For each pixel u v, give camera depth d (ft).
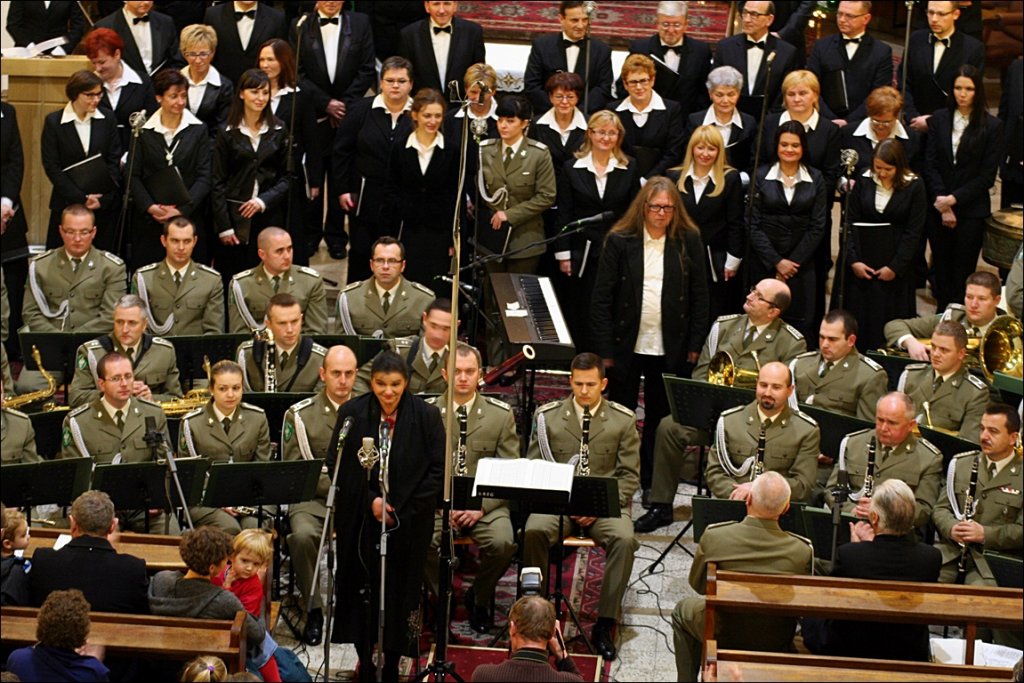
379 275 122.72
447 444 84.02
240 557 88.99
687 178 127.95
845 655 85.87
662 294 119.34
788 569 89.97
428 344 113.70
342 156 137.18
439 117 129.18
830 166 132.98
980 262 162.09
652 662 99.30
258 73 132.26
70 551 84.94
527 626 76.84
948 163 136.15
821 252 134.31
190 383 118.52
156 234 133.69
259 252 124.57
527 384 132.05
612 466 106.63
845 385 113.29
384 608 87.76
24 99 138.82
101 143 133.49
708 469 108.58
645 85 132.67
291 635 102.17
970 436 110.22
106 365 105.70
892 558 86.17
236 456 106.52
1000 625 82.07
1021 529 99.14
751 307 116.98
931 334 122.52
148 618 80.48
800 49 147.95
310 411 105.81
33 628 80.28
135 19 143.43
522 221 129.18
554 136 133.18
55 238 134.00
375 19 154.40
